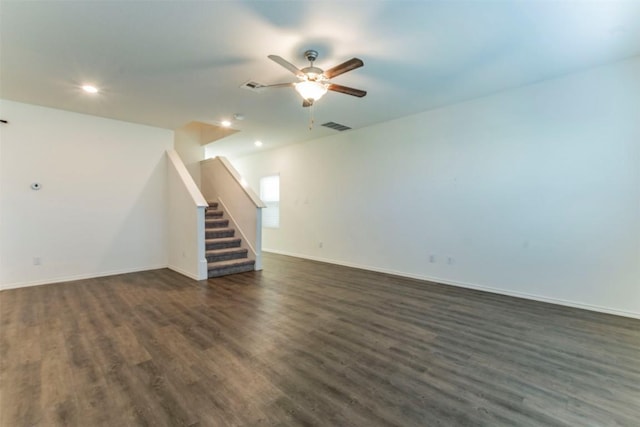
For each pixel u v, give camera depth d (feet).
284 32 8.13
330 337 8.95
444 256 14.83
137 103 13.65
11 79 11.05
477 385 6.64
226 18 7.48
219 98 12.98
